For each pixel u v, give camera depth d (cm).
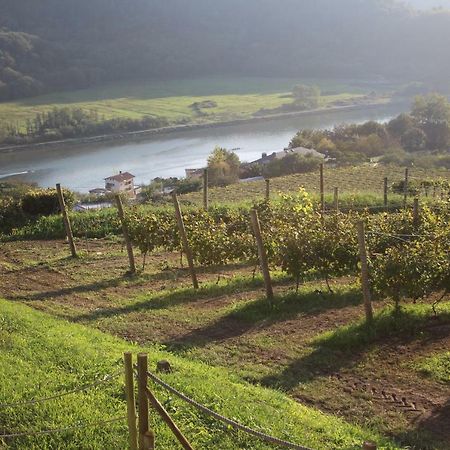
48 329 1130
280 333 1169
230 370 1001
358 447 729
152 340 1155
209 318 1269
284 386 948
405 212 1717
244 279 1564
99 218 2392
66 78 13288
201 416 779
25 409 791
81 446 718
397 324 1159
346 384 955
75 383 865
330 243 1365
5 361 948
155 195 4544
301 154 6750
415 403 890
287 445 542
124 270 1738
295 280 1542
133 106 11538
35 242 2220
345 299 1350
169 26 17150
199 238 1584
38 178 7206
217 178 5750
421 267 1202
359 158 6619
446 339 1103
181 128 10138
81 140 9494
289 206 1967
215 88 13562
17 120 10194
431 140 8150
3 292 1530
